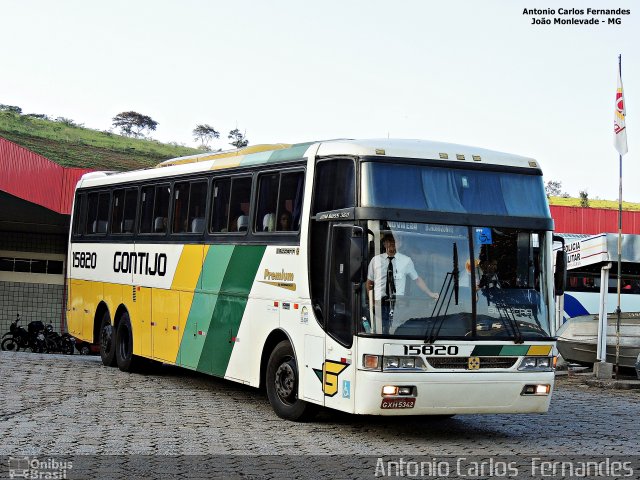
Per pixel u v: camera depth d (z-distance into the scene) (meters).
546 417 14.27
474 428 12.94
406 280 11.30
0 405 13.34
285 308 12.76
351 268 10.98
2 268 36.50
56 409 13.15
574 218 38.47
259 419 12.93
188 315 15.56
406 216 11.45
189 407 13.88
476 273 11.63
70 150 95.44
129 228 18.17
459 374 11.31
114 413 12.97
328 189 12.09
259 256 13.52
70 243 21.00
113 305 18.64
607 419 14.16
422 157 11.79
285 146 14.15
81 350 33.06
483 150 12.35
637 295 25.98
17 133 98.81
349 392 11.28
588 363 21.84
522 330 11.73
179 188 16.36
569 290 25.77
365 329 11.16
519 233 12.00
